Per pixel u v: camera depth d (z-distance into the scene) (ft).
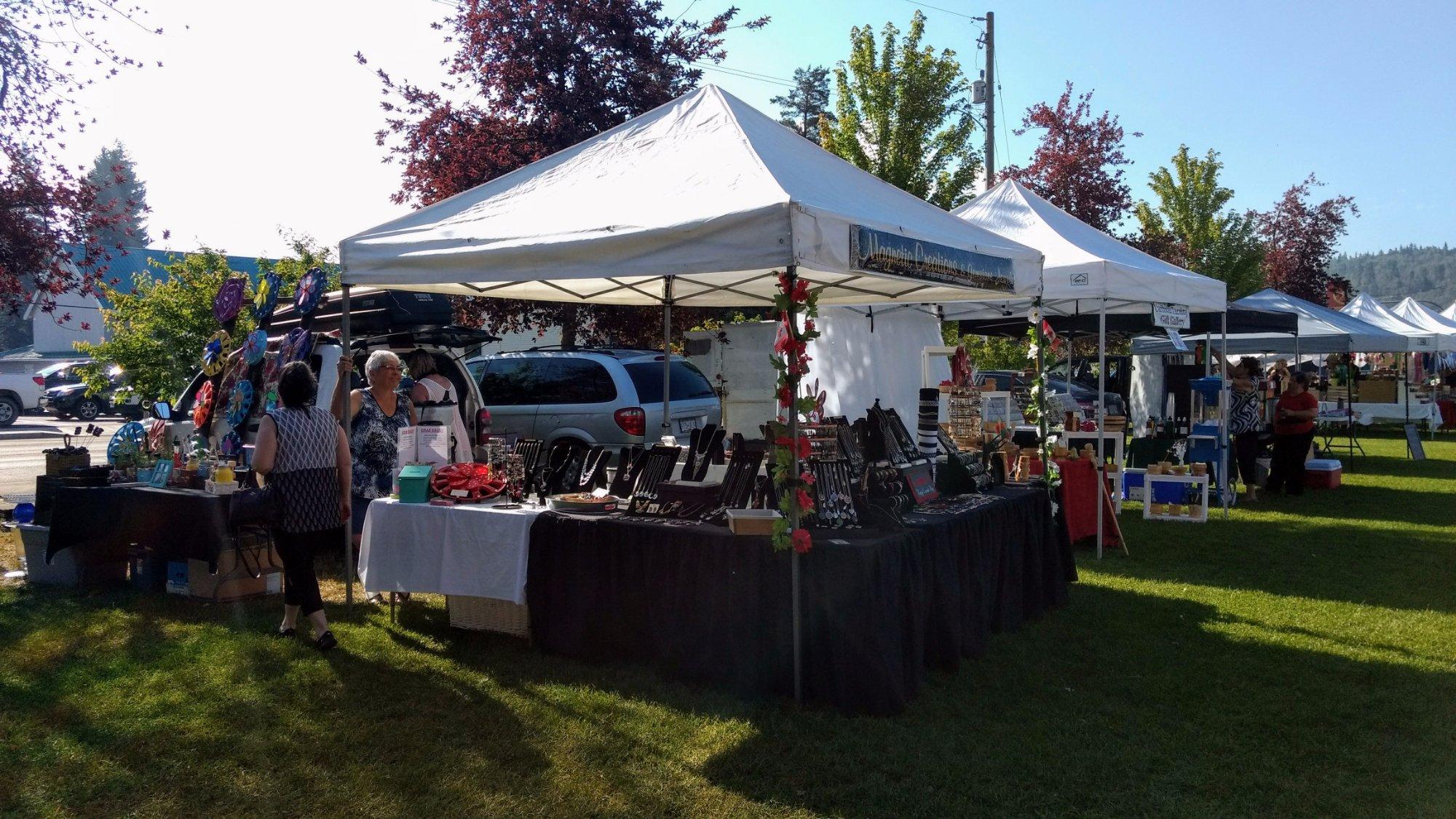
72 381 80.94
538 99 40.40
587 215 15.19
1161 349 48.83
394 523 17.22
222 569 19.89
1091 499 26.84
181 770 12.20
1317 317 48.83
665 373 24.04
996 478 20.53
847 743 12.89
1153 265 28.84
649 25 42.47
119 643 17.24
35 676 15.52
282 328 28.50
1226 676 16.08
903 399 31.83
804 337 13.50
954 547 16.06
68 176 31.63
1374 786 12.03
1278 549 27.17
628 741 13.06
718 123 16.88
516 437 32.30
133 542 20.44
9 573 23.00
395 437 20.59
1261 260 79.77
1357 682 15.88
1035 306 21.83
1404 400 76.84
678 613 14.96
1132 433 40.24
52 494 21.88
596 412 31.37
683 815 11.13
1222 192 77.46
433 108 40.63
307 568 16.85
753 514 14.43
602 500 16.43
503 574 16.28
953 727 13.58
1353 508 34.94
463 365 27.76
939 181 49.62
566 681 15.24
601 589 15.67
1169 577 23.49
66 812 11.14
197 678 15.42
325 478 16.93
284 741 13.08
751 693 14.42
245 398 22.16
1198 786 11.99
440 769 12.26
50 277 32.19
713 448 16.61
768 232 12.73
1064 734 13.52
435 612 19.20
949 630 15.55
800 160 16.81
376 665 16.05
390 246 17.08
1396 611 20.31
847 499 15.01
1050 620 19.44
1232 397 36.91
